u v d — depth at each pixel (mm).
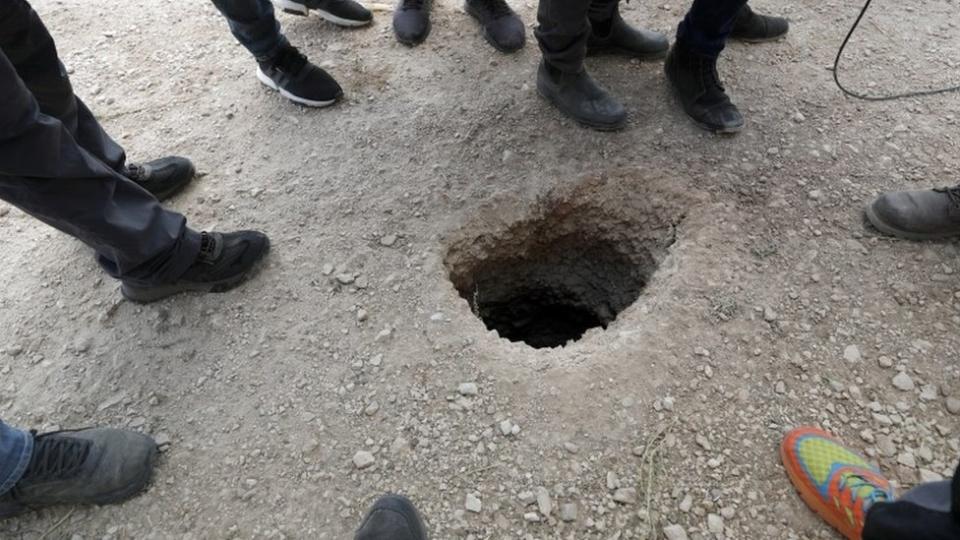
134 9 3732
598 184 2709
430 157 2805
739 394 2037
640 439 1945
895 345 2137
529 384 2064
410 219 2586
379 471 1919
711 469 1887
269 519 1852
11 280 2496
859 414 1990
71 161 1752
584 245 2891
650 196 2660
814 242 2422
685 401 2021
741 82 3037
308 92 2984
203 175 2809
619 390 2039
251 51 2939
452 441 1965
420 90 3104
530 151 2807
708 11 2564
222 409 2088
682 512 1814
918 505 1406
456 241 2562
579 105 2818
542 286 3090
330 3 3338
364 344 2207
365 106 3043
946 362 2090
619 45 3139
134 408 2107
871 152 2719
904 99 2930
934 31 3281
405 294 2342
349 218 2594
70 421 2090
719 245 2418
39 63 2031
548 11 2561
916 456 1901
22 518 1894
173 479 1943
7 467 1718
